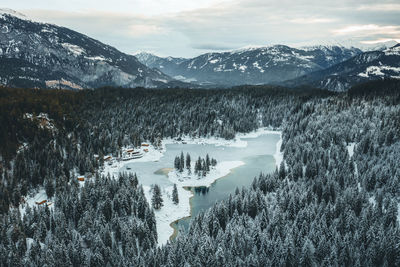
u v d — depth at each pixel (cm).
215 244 7350
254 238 7488
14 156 12850
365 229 7606
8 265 6844
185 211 10338
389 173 10256
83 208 9262
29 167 12188
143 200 9438
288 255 6756
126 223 8750
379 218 8175
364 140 13125
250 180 13325
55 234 7919
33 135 14375
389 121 14562
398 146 12325
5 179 11450
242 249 7250
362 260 6850
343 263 6725
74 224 8919
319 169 11750
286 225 7862
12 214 8575
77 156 13738
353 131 14912
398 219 8306
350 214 7925
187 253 6969
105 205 9044
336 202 8788
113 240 8019
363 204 8881
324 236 7062
